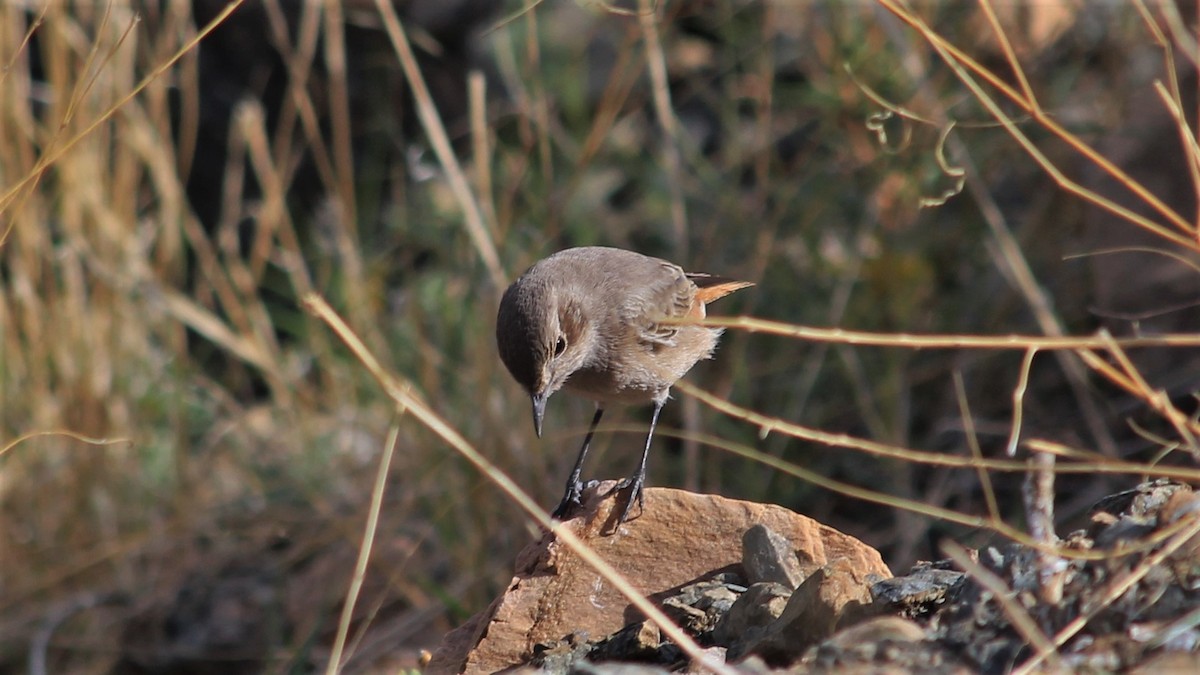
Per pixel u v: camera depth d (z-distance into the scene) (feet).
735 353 41.34
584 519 24.11
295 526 42.04
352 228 46.21
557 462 39.11
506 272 41.96
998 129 42.68
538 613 22.50
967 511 37.11
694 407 39.19
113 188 45.01
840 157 45.85
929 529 37.50
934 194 42.24
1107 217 38.34
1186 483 21.11
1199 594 17.07
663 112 41.68
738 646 20.40
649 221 49.47
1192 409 34.68
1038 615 17.40
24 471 43.47
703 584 22.45
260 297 54.75
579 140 52.13
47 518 43.27
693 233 48.08
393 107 58.65
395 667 35.50
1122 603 17.22
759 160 46.14
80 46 42.73
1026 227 41.60
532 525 35.32
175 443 44.47
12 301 43.98
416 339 45.16
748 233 45.44
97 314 44.47
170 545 42.88
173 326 46.26
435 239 50.72
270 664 36.65
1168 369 36.01
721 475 40.04
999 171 45.37
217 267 46.14
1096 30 44.14
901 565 35.70
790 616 19.63
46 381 43.83
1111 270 37.58
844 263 43.42
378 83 58.90
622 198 53.01
